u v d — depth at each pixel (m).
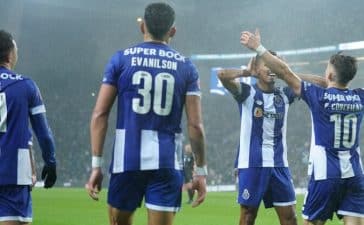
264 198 9.93
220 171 57.28
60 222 16.88
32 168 6.66
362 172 8.02
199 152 6.02
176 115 5.99
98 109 5.93
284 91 10.01
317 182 7.98
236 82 9.76
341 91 7.86
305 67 59.47
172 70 5.94
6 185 6.38
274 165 9.76
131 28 64.00
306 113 57.22
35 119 6.57
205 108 63.59
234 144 60.16
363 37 58.28
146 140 5.87
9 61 6.62
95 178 5.87
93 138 5.90
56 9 61.78
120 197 6.02
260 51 7.40
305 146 55.12
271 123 9.81
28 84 6.55
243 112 9.89
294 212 9.88
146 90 5.87
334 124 7.80
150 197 5.91
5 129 6.40
